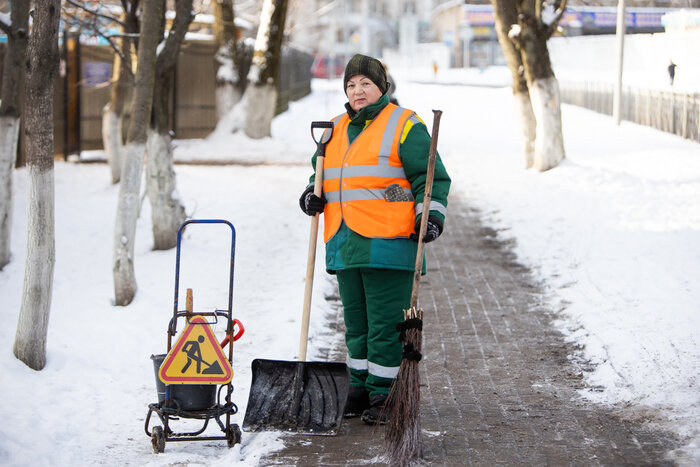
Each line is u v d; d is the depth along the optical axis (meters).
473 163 16.39
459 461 4.51
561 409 5.36
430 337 7.07
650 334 6.62
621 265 8.80
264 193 13.61
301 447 4.71
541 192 12.91
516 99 14.91
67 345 6.68
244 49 21.17
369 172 4.97
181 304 8.01
